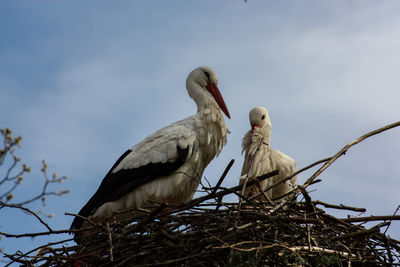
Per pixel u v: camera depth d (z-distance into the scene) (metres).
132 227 10.76
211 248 9.65
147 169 13.39
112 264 10.23
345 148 11.02
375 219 10.89
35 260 10.53
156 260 10.39
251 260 9.61
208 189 10.82
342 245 10.56
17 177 6.88
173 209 11.02
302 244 10.55
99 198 13.59
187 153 13.60
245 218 10.53
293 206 11.19
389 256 10.82
